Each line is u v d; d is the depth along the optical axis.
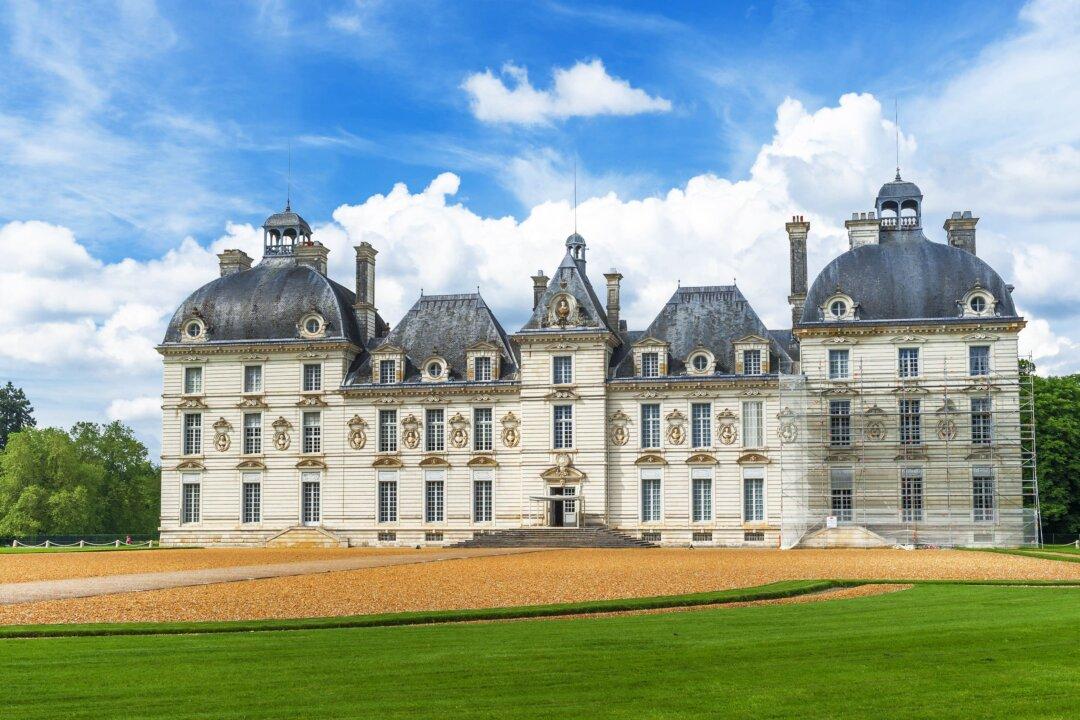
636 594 38.09
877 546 77.44
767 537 85.50
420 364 93.69
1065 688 18.44
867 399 84.62
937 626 26.00
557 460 88.88
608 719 16.58
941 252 87.06
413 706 17.59
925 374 84.25
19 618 31.88
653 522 87.75
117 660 22.44
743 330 89.88
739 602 34.94
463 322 95.31
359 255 98.62
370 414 92.94
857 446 84.06
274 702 18.00
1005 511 80.69
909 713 16.84
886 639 23.80
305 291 96.38
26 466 123.88
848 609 31.06
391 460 92.00
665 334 91.06
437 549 81.75
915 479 83.56
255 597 37.94
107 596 38.72
